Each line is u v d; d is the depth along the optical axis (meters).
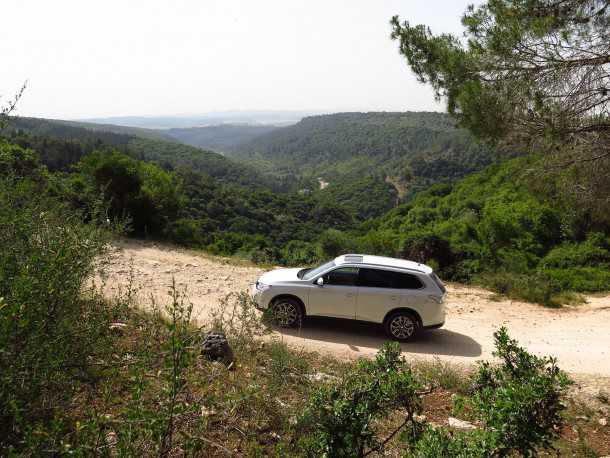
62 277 3.04
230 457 3.85
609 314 11.75
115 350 3.81
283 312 8.66
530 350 8.78
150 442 2.58
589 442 5.66
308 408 3.34
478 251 17.34
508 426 2.76
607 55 8.12
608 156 9.33
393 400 3.19
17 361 2.60
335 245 17.08
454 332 9.65
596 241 19.34
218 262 14.73
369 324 8.91
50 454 2.31
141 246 15.84
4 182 4.02
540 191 11.14
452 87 9.65
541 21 8.05
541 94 8.29
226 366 5.79
